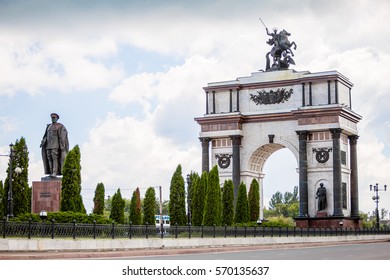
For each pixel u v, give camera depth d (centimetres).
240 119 12850
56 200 7394
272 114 12688
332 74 12344
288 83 12706
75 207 7262
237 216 10862
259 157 13212
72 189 7256
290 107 12662
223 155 13025
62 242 5406
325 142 12356
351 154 13000
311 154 12456
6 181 8094
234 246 7650
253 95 12975
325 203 12212
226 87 13088
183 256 5441
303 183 12306
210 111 13200
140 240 6309
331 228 11212
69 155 7331
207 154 13038
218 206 9475
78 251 5500
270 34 13188
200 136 13088
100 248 5794
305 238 9575
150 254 5703
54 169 7619
